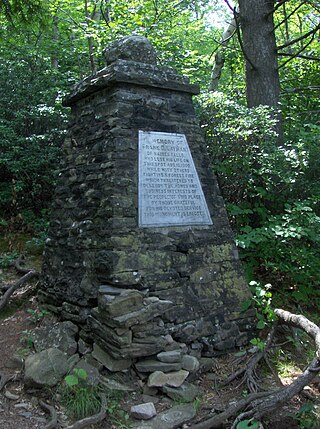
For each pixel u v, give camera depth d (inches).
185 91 179.8
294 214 213.6
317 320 201.5
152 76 168.9
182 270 161.3
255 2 271.6
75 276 168.7
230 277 175.2
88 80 178.9
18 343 166.7
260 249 220.7
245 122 226.4
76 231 171.9
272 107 248.7
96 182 165.2
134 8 324.2
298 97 333.1
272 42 273.9
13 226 294.0
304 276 211.8
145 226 156.3
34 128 324.8
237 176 232.5
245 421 119.3
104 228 154.4
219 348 163.0
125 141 159.3
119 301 139.9
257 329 177.2
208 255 171.2
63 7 383.2
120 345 137.2
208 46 513.3
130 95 164.9
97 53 315.6
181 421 126.3
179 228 165.5
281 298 211.5
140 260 152.2
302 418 127.0
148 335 144.1
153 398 137.8
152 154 164.7
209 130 233.1
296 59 358.6
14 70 336.5
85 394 130.4
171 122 175.0
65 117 319.9
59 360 141.9
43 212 303.6
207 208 176.9
